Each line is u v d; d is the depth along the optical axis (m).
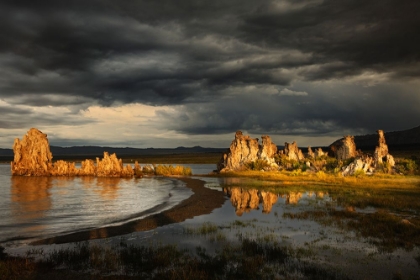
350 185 63.50
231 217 32.34
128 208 41.53
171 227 27.98
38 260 19.27
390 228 26.17
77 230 28.03
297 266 17.98
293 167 120.44
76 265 18.22
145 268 17.61
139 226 28.52
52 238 24.67
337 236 24.28
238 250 20.77
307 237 24.03
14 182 88.31
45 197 54.25
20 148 117.44
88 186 75.62
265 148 136.50
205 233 25.47
